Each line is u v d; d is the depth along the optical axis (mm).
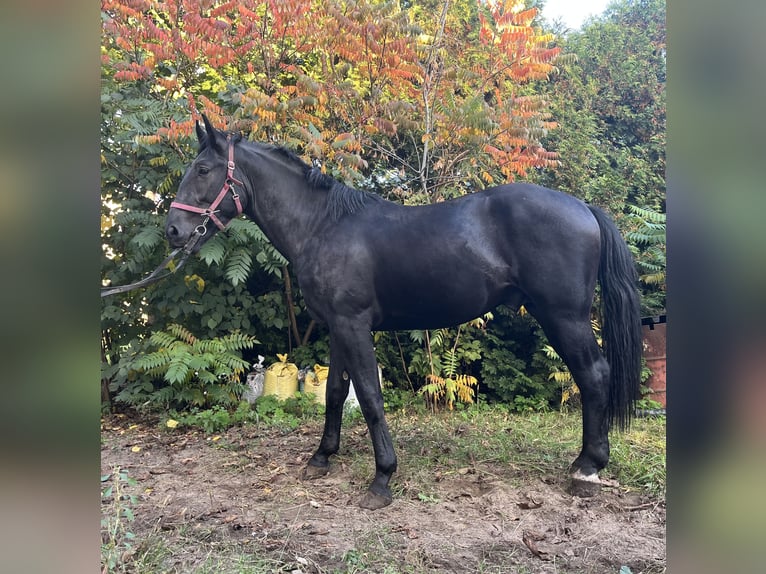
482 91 4828
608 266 2721
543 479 2949
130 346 4566
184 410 4562
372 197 2904
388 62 4602
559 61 4508
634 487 2838
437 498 2738
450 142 4758
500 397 5180
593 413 2691
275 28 4613
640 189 5980
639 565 2094
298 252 2873
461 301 2697
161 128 4137
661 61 6727
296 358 5238
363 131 4902
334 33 4500
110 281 4695
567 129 5750
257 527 2422
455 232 2656
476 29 5777
